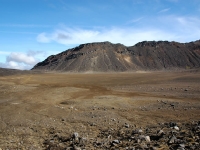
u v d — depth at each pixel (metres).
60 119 18.39
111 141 11.45
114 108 23.03
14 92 36.09
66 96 32.84
